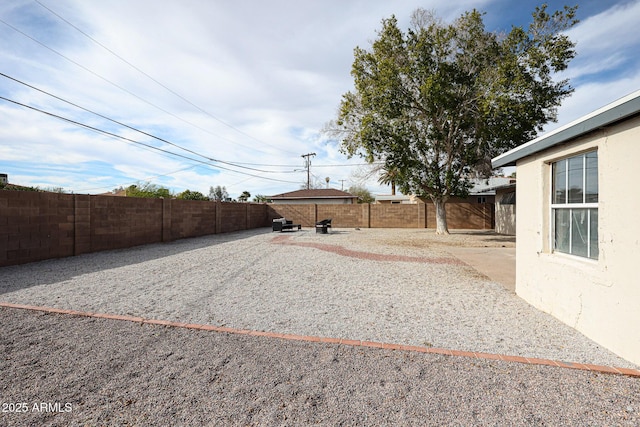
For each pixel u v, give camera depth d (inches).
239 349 126.3
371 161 621.3
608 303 127.3
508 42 519.8
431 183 611.5
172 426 80.3
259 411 86.7
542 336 142.3
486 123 529.7
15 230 300.2
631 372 108.5
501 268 313.1
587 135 137.5
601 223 130.2
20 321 155.6
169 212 529.7
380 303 194.9
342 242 534.0
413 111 594.6
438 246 485.1
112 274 269.0
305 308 183.5
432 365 114.0
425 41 534.3
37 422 81.4
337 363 115.1
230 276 267.4
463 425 81.2
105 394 94.4
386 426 80.7
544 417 84.7
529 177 193.3
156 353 122.2
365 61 585.0
